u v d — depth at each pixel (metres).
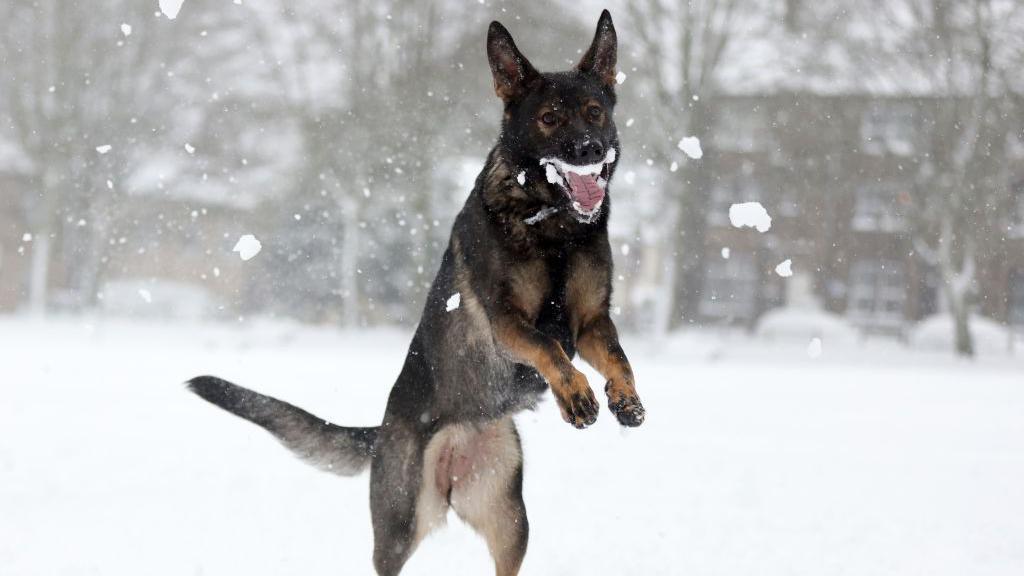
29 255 35.12
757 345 30.39
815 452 8.44
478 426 4.96
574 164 4.54
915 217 28.55
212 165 28.00
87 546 5.05
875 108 28.39
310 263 29.66
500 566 5.04
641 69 27.72
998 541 5.44
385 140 23.08
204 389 5.00
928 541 5.45
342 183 25.73
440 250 24.61
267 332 26.80
